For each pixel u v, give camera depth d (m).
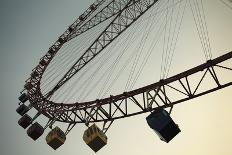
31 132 22.69
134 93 17.25
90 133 17.03
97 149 17.38
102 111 19.03
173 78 15.52
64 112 21.72
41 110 25.52
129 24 26.77
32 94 29.67
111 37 26.89
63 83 26.83
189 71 14.87
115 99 18.25
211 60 14.08
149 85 16.55
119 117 18.00
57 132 19.83
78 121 20.88
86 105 20.53
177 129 14.87
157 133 15.12
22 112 28.77
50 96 26.64
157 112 14.88
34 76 32.66
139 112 17.17
